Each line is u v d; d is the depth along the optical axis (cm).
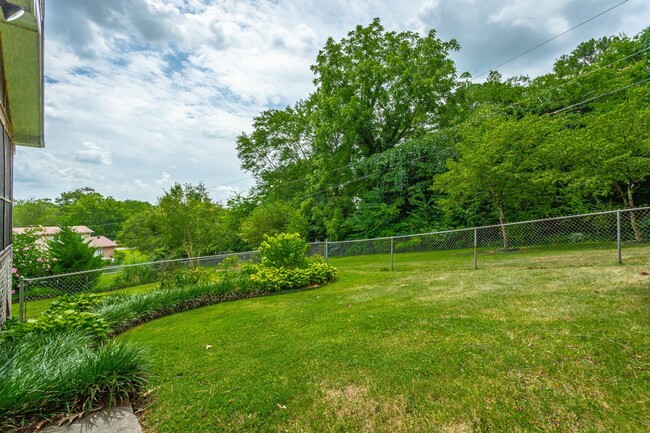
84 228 3903
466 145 1252
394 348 304
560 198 1264
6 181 464
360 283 693
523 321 334
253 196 2547
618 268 541
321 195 2061
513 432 181
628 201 1011
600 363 236
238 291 639
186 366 307
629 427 174
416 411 207
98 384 242
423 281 632
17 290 799
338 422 204
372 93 1908
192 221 1570
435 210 1623
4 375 238
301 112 2500
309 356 306
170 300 557
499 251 1102
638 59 1467
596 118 995
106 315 448
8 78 428
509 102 1758
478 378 236
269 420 212
